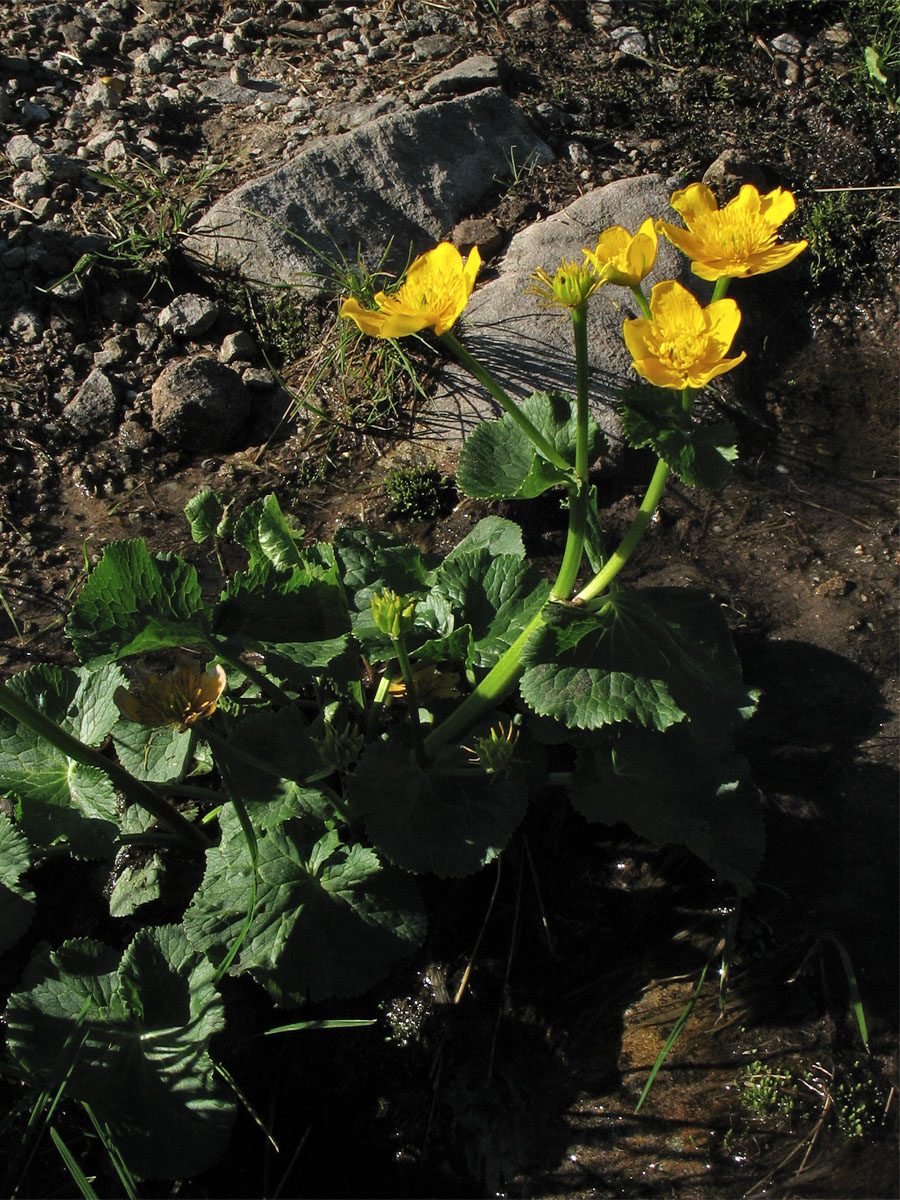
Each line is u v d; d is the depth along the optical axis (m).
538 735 0.60
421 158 0.89
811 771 0.67
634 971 0.62
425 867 0.57
